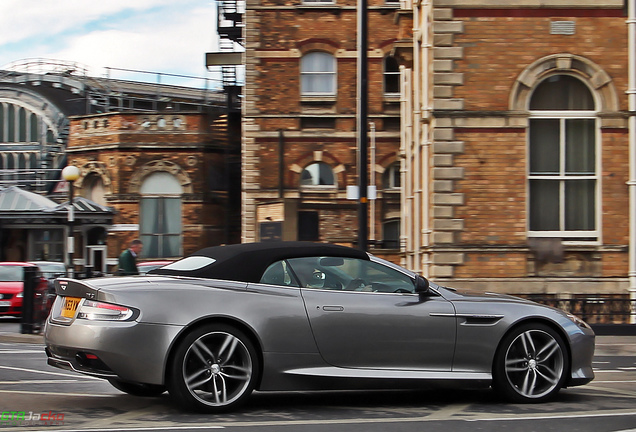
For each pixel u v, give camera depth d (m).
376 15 32.44
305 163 32.03
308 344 7.92
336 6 31.91
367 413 7.91
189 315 7.56
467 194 17.44
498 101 17.53
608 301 17.50
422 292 8.37
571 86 17.88
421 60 22.36
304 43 31.88
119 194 38.06
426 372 8.26
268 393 9.20
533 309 8.64
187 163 38.25
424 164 19.16
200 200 38.12
